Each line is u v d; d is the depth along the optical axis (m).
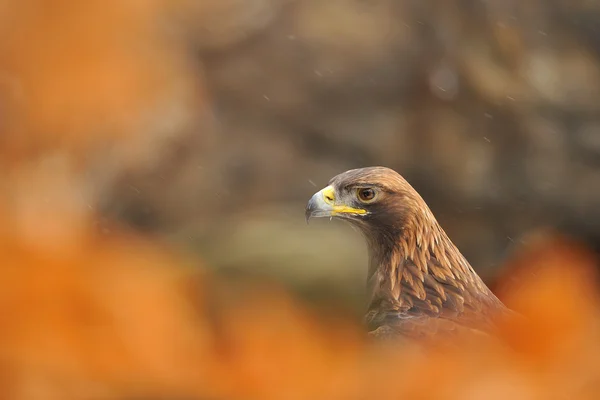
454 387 2.61
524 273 3.03
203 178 29.33
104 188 22.77
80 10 3.04
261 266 17.42
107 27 3.07
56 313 2.61
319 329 2.77
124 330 2.63
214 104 32.12
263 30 34.12
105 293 2.66
